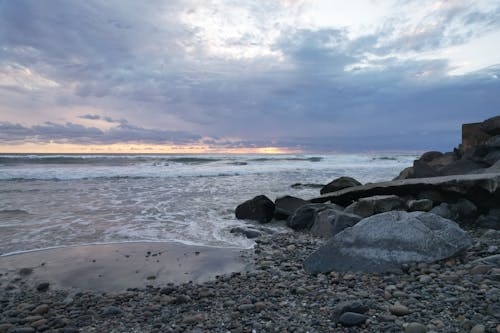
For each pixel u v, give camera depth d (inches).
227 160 1565.0
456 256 192.4
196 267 225.5
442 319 126.9
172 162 1344.7
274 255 247.4
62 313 159.2
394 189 362.9
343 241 203.8
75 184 667.4
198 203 473.4
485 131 584.4
